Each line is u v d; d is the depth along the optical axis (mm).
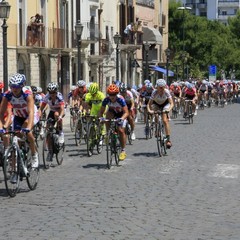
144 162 22391
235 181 18391
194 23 115562
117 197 15695
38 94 31203
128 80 81562
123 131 21375
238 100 89312
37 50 51750
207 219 13359
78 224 12773
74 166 21344
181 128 38625
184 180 18469
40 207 14438
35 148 16656
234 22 145250
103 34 70750
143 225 12742
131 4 81688
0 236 11789
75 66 63250
